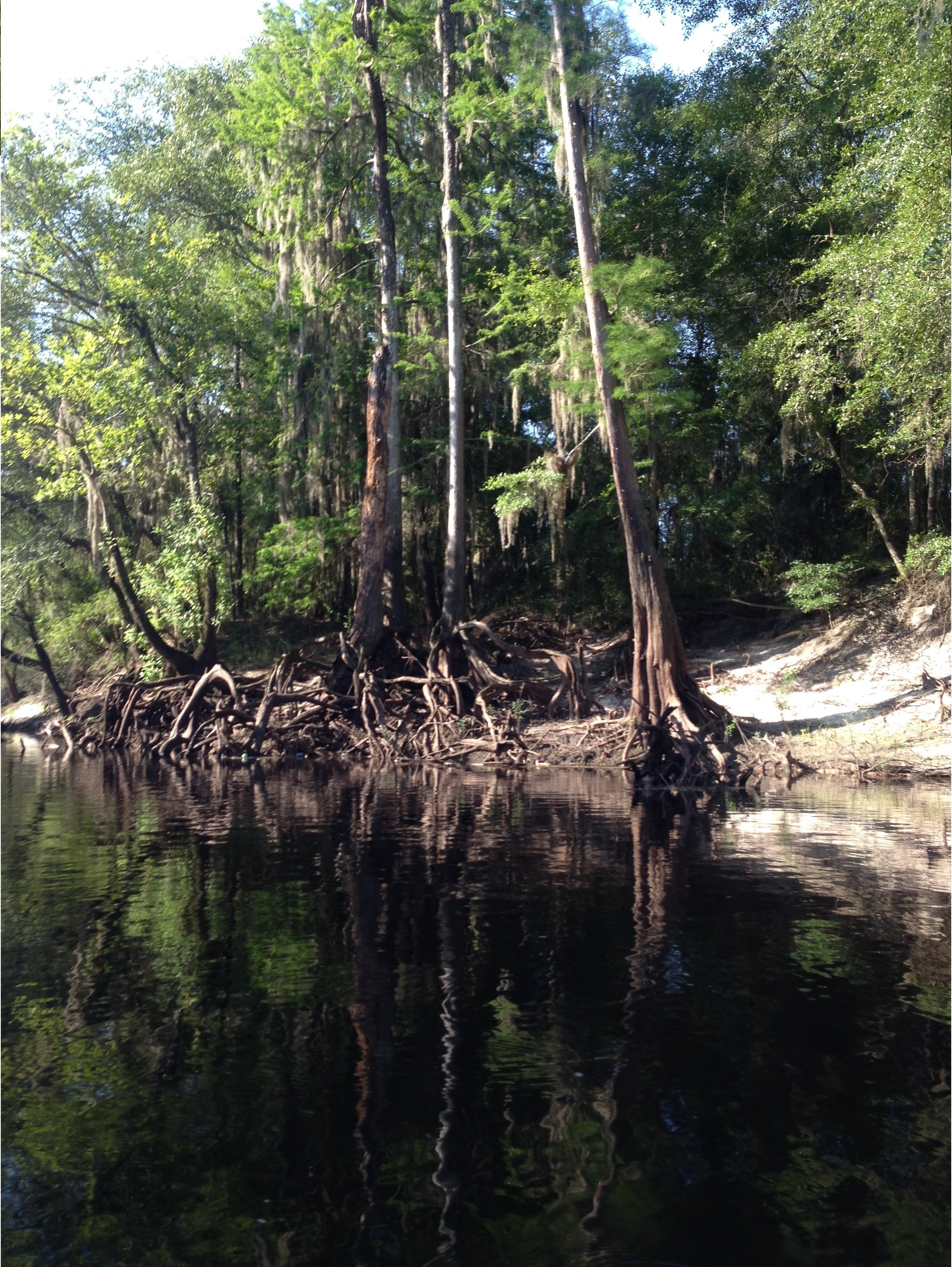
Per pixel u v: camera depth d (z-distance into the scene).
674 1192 3.88
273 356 28.45
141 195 29.73
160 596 27.02
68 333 28.67
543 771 19.66
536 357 26.34
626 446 18.56
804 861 9.82
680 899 8.33
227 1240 3.61
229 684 23.62
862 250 18.28
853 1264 3.41
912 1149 4.18
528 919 7.76
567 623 29.88
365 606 24.91
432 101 27.41
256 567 32.47
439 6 25.98
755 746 18.12
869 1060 5.03
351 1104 4.66
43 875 9.73
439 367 26.56
